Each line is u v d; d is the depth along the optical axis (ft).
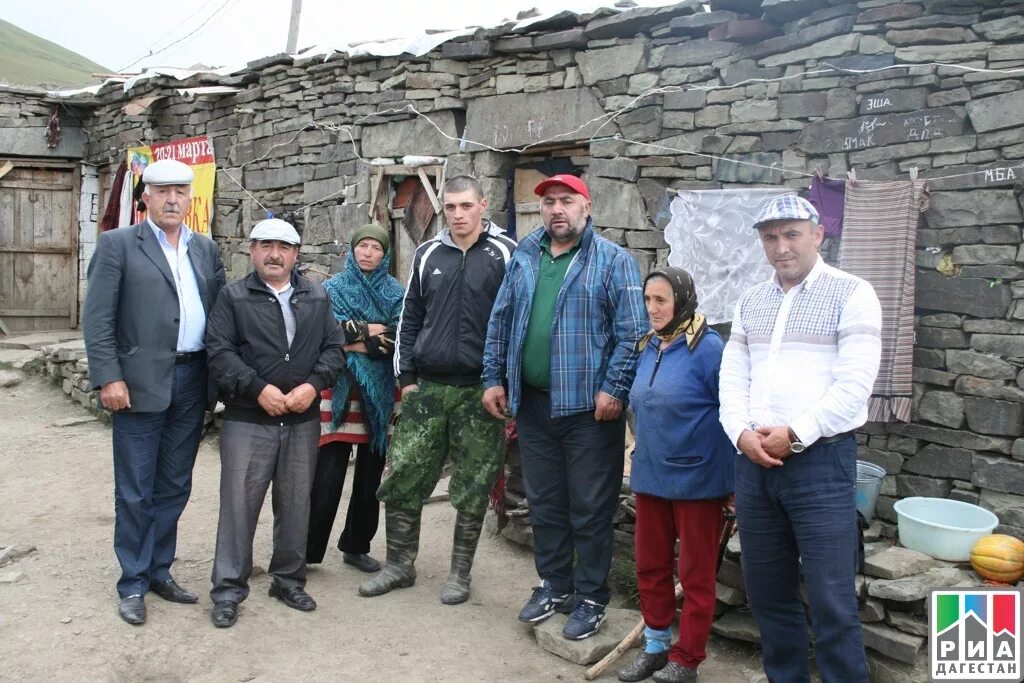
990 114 13.08
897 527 12.87
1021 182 12.79
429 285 13.19
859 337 9.11
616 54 17.54
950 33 13.48
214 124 27.68
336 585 14.12
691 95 16.49
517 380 12.25
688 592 10.93
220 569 12.46
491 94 19.93
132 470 12.05
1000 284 13.02
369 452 14.49
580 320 11.82
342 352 13.20
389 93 22.09
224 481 12.49
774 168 15.44
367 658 11.71
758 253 15.58
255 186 26.25
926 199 13.56
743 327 10.06
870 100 14.29
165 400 12.00
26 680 10.46
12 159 34.32
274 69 25.00
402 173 22.03
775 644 10.02
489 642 12.37
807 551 9.29
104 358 11.62
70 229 35.53
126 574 12.16
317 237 24.31
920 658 10.88
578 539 12.13
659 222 17.12
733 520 12.25
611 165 17.74
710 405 10.66
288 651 11.77
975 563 11.34
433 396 13.28
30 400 27.68
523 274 12.30
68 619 11.89
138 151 30.60
